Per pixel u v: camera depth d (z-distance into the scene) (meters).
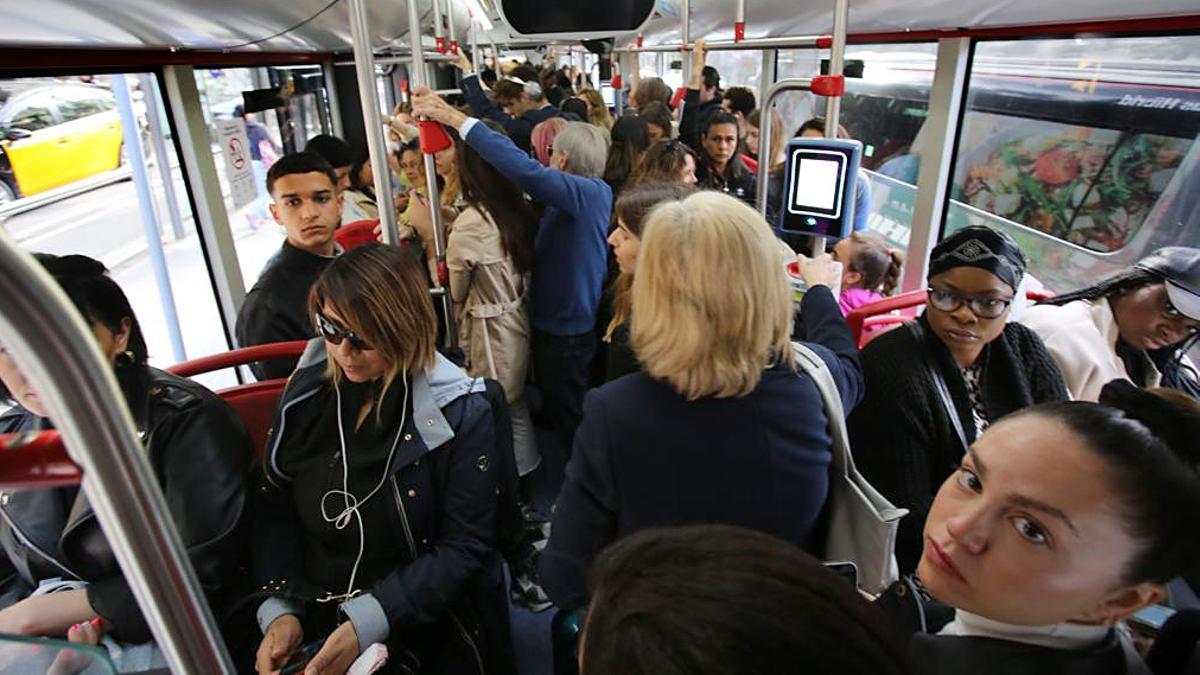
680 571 0.37
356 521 1.26
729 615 0.34
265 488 1.32
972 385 1.44
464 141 2.11
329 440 1.29
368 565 1.29
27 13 1.07
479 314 2.31
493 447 1.33
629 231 1.61
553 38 2.45
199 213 2.42
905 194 3.61
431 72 4.15
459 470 1.29
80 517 1.12
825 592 0.36
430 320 1.26
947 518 0.66
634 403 0.99
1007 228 2.59
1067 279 2.42
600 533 1.05
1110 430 0.57
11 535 1.19
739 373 0.94
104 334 1.12
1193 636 0.71
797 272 1.55
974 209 2.65
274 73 3.19
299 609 1.27
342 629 1.17
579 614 1.07
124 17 1.29
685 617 0.34
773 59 4.66
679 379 0.95
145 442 1.18
